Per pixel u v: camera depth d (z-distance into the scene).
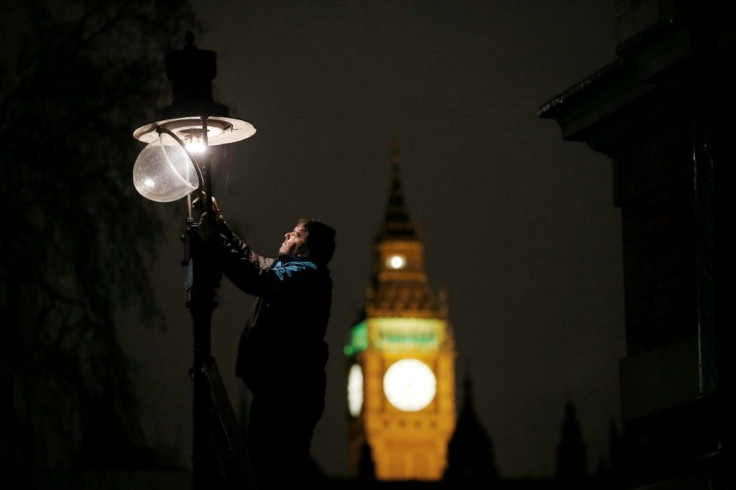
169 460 21.62
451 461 79.69
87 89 20.86
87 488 20.05
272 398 7.80
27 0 20.97
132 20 21.48
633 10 11.45
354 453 90.69
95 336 20.52
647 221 11.57
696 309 10.79
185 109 8.48
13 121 20.72
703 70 10.37
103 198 21.00
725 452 9.98
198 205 8.47
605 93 11.63
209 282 8.18
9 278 20.00
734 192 10.31
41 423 20.05
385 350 159.38
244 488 7.56
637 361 11.44
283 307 7.80
